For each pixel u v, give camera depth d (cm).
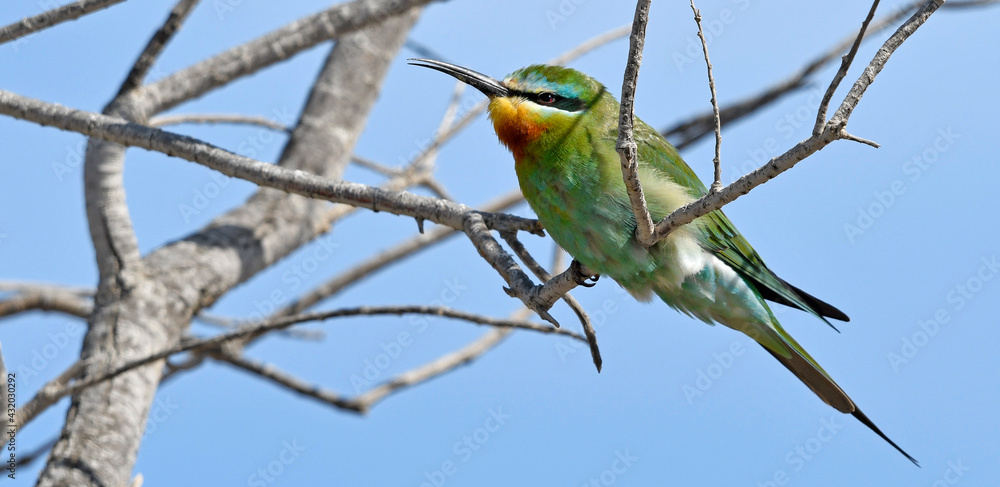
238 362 1429
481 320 1012
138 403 1073
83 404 1045
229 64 1274
